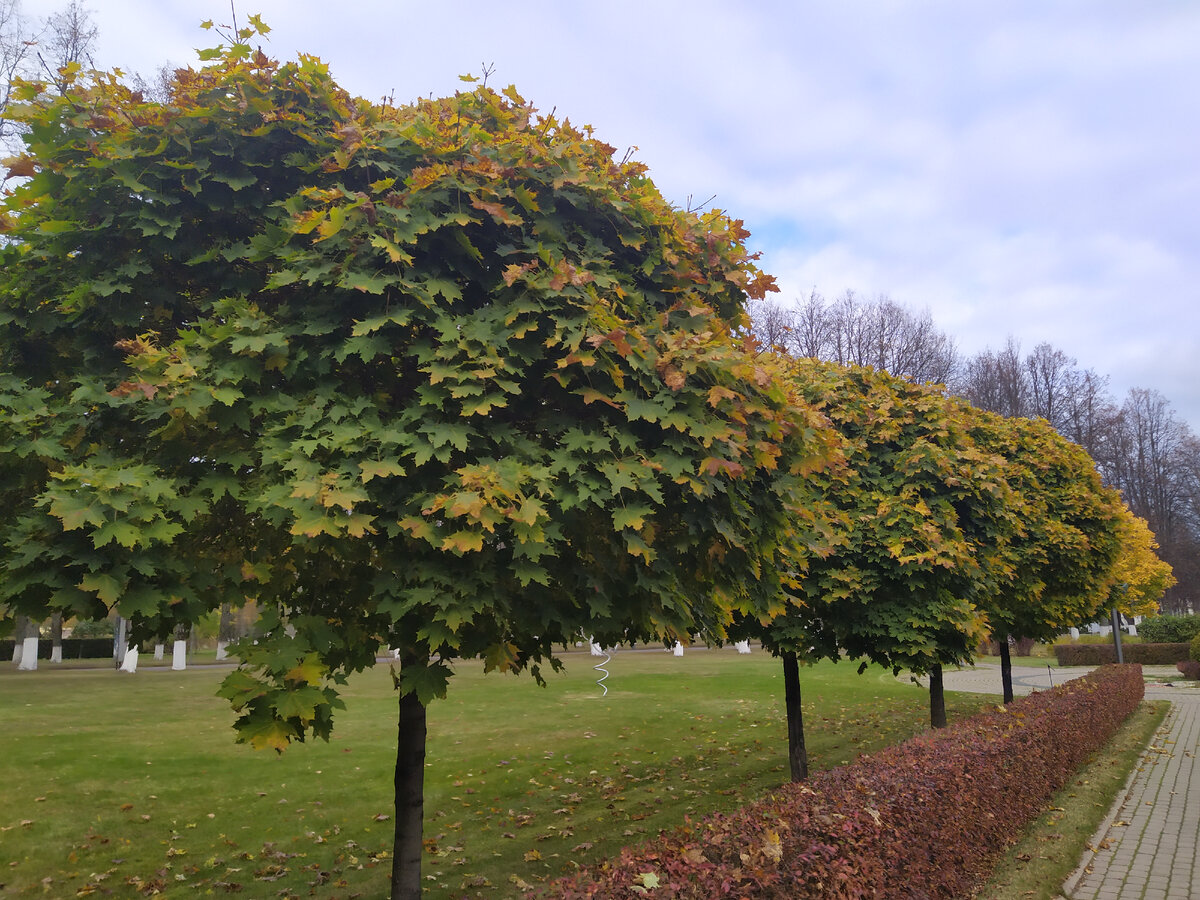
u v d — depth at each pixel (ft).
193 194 14.75
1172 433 177.88
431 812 27.27
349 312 14.85
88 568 11.70
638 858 10.92
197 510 12.87
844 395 35.14
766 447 16.58
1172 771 33.96
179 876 20.67
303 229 13.88
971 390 145.69
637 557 15.98
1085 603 50.08
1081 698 35.09
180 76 15.65
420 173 15.01
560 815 27.09
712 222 20.24
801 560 22.00
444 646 15.16
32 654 67.87
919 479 32.81
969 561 30.01
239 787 28.94
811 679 66.39
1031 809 24.91
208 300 15.43
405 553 14.23
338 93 16.31
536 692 56.08
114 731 37.27
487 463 13.75
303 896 19.83
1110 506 51.72
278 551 15.19
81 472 11.68
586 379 15.55
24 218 14.51
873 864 13.08
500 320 14.97
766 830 11.91
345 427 13.47
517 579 14.44
